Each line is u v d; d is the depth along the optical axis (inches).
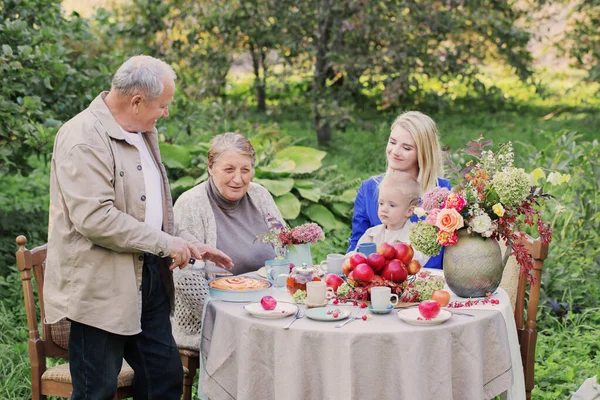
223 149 153.9
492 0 505.4
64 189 120.1
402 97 496.1
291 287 136.1
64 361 187.0
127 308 124.4
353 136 498.3
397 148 161.8
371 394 116.3
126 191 126.2
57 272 124.8
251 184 165.8
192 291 148.1
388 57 433.4
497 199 130.8
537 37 586.6
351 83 450.6
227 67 465.4
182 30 449.7
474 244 131.2
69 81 268.5
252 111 610.2
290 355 118.0
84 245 122.6
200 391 135.0
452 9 454.0
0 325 205.3
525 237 148.4
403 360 114.9
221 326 127.7
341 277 143.6
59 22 287.3
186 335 152.5
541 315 208.5
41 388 137.1
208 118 349.7
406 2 430.6
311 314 122.9
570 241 240.1
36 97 247.9
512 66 534.3
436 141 161.9
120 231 120.7
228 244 156.1
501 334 124.9
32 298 136.6
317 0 442.9
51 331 138.6
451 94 635.5
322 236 148.4
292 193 294.0
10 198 322.3
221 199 157.4
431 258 159.6
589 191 245.3
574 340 191.6
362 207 170.7
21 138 245.6
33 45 258.2
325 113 439.5
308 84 519.2
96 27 319.9
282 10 446.6
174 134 316.5
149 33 433.4
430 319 118.2
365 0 423.8
